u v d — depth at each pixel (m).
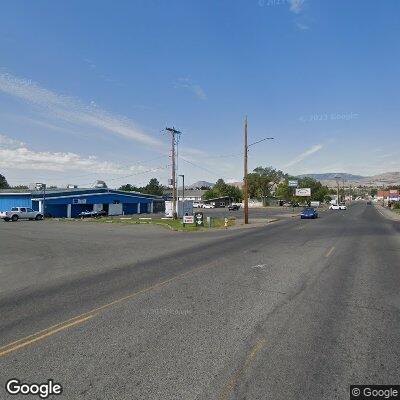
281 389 4.68
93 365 5.39
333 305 8.45
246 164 43.03
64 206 70.62
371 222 42.81
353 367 5.28
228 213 75.75
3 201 68.25
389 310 8.05
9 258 17.19
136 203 85.06
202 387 4.73
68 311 8.20
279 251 17.88
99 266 14.50
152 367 5.29
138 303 8.73
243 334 6.56
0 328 7.12
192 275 12.16
